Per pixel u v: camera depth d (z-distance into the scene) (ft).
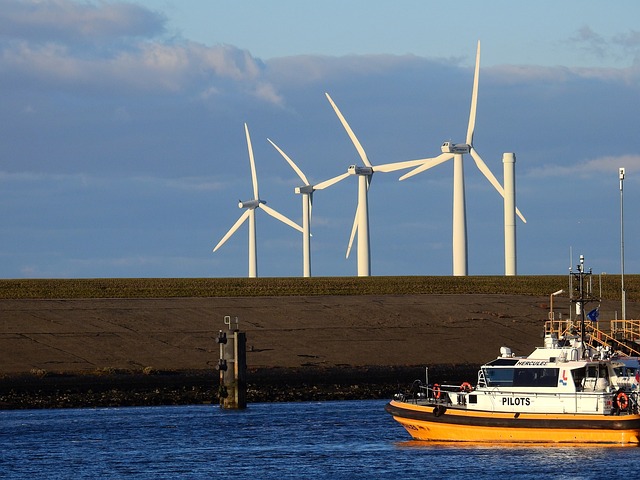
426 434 545.85
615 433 497.87
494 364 528.22
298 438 584.81
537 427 510.58
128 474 491.72
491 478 459.32
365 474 477.77
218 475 486.38
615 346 551.18
